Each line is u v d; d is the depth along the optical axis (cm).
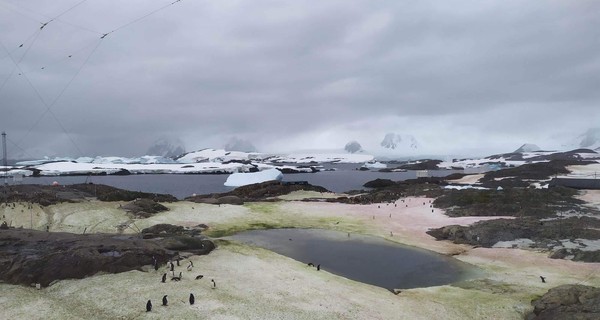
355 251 6016
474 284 4562
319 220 8225
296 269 4866
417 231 7294
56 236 5462
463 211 8538
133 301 3569
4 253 4572
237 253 5441
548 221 7219
